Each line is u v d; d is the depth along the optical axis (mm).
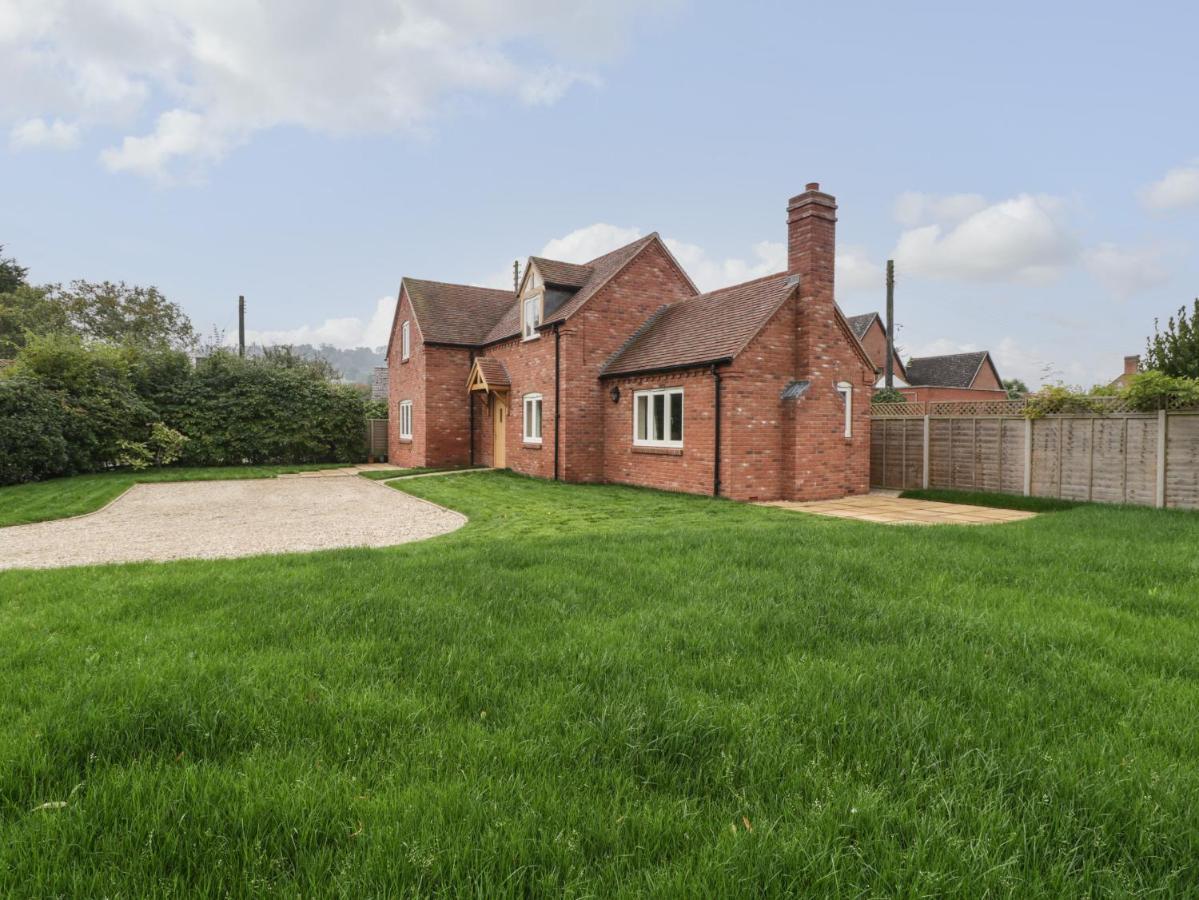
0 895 1742
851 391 15297
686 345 15336
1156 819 2104
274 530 10383
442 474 19625
